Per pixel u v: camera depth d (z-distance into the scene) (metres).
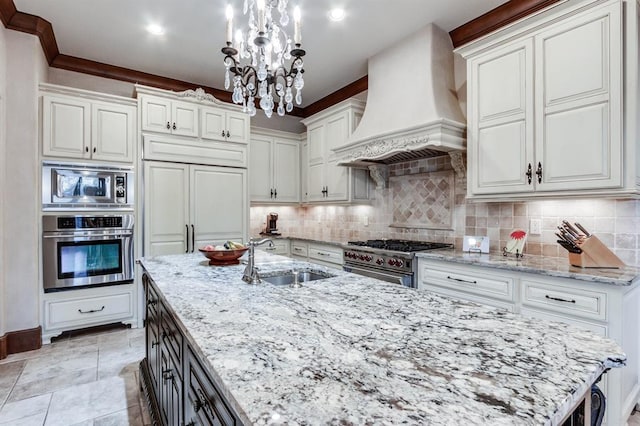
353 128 3.83
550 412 0.61
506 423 0.57
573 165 2.08
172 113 3.61
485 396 0.66
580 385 0.70
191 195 3.73
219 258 2.19
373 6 2.67
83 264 3.15
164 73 3.89
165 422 1.61
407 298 1.39
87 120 3.18
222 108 3.93
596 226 2.28
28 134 2.85
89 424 1.94
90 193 3.19
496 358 0.83
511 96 2.38
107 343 3.06
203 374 0.99
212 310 1.22
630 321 1.86
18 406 2.10
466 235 3.06
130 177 3.39
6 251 2.79
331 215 4.75
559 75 2.14
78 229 3.12
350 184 3.88
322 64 3.68
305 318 1.13
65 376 2.47
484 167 2.54
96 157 3.22
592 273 1.87
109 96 3.28
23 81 2.82
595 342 0.93
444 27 3.00
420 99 2.93
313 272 2.04
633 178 1.87
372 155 3.15
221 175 3.93
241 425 0.71
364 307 1.26
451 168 3.20
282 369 0.77
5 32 2.73
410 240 3.59
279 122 5.07
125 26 2.93
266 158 4.61
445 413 0.60
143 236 3.45
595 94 1.99
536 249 2.58
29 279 2.87
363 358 0.83
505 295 2.18
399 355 0.85
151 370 2.06
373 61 3.48
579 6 2.04
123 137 3.36
